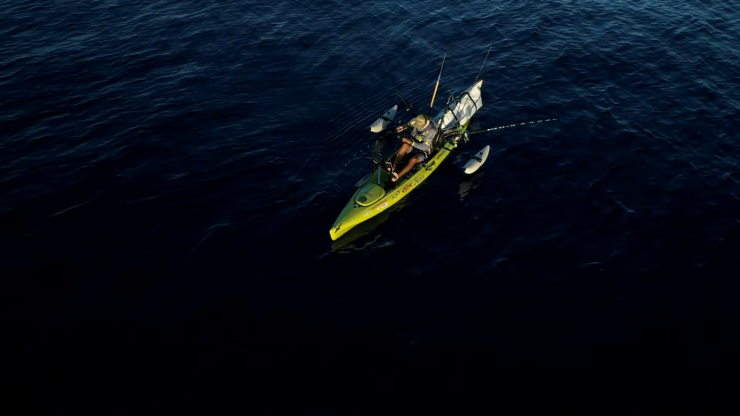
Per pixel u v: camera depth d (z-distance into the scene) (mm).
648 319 10547
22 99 17172
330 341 10289
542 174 14320
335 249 12336
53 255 12023
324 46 20469
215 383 9547
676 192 13539
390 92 17891
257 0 23812
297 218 13102
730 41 20203
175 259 11992
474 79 18531
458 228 12844
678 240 12211
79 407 9180
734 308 10703
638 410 9055
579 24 21656
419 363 9867
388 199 13359
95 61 19266
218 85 18078
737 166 14328
